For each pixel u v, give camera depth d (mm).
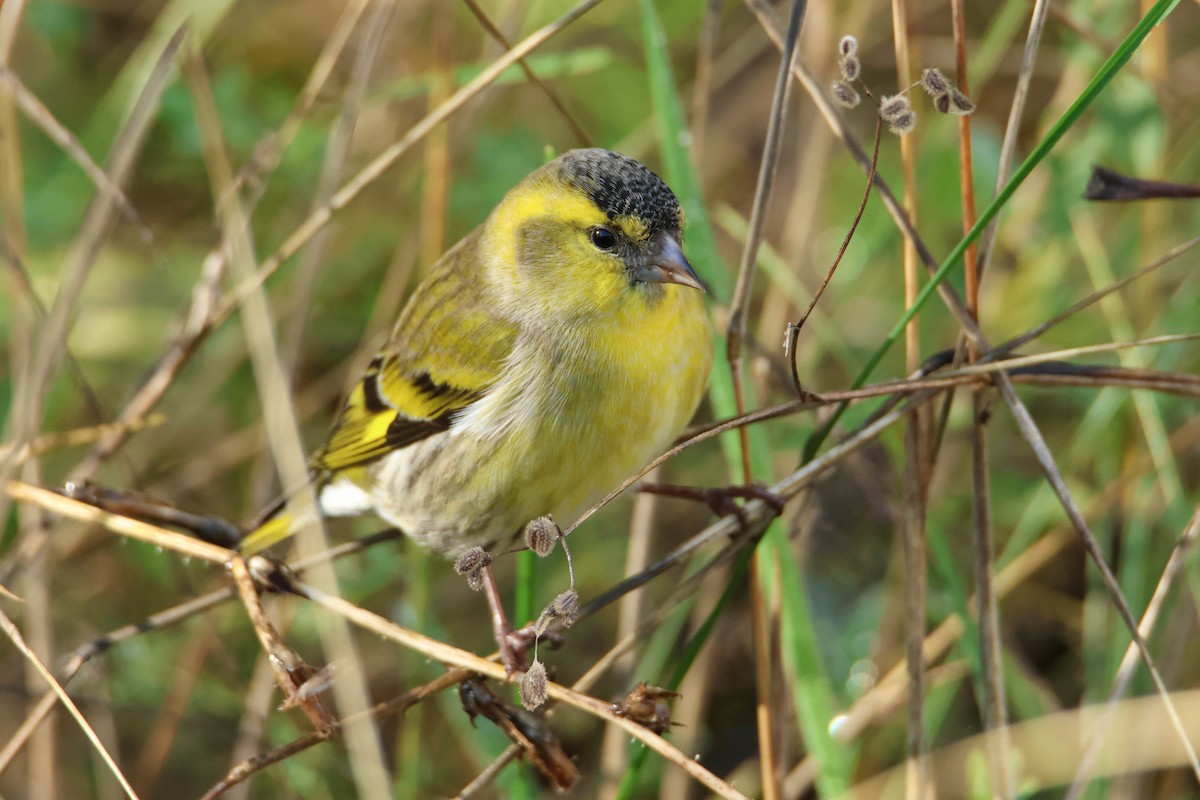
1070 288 10789
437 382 8688
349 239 12234
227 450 11562
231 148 11727
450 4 10852
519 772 8234
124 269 12062
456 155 11695
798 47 7934
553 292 8391
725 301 8844
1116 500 9977
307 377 12281
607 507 11492
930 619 10414
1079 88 10219
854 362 11203
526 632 7703
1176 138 10938
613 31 12883
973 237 6785
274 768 9773
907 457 7848
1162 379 7348
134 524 7930
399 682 11039
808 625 8336
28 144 12164
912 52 10828
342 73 12578
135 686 10555
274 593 7730
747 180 13094
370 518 11125
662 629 10273
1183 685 9289
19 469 9086
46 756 9703
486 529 8727
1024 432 7113
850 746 9516
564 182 8414
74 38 12469
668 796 10094
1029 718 9484
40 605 9508
